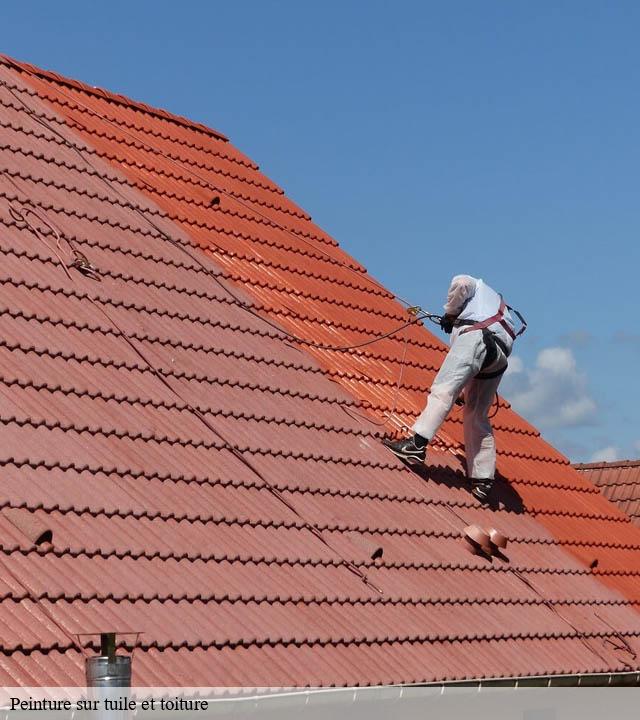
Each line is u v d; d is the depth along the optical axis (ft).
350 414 45.75
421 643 36.60
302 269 54.19
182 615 31.48
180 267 47.50
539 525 48.44
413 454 44.70
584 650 41.68
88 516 32.60
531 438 55.36
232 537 35.50
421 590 38.88
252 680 30.78
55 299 40.55
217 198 54.49
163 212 50.88
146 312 43.27
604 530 51.08
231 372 43.27
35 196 45.21
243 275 50.47
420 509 43.29
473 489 46.78
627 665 42.16
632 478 79.30
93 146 51.98
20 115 49.96
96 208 47.32
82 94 56.18
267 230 55.62
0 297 38.78
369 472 43.19
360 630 35.17
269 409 42.73
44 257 42.14
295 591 35.01
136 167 53.21
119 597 30.58
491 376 46.09
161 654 29.96
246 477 38.42
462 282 45.32
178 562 33.19
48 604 29.01
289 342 47.78
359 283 56.13
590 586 46.19
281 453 40.81
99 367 38.88
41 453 33.53
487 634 38.88
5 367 36.01
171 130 58.90
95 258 44.16
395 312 55.67
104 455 35.17
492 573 42.60
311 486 40.11
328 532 38.63
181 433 38.40
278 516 37.65
